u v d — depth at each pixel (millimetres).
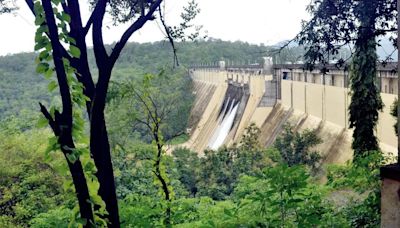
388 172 3586
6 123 27312
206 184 26875
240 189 8180
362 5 9547
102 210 4324
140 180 16625
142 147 16312
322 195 7426
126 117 12477
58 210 8070
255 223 5227
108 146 4699
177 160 30078
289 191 4770
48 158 3877
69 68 4211
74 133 4168
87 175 4277
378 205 6785
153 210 7781
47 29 3959
